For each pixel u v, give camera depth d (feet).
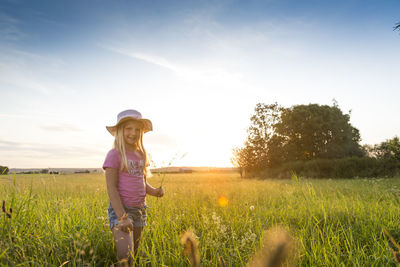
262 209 19.25
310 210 17.44
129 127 9.77
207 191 34.27
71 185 42.11
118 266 8.23
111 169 9.14
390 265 8.85
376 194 24.93
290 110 139.85
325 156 128.06
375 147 132.46
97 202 18.01
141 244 9.93
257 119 139.64
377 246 10.00
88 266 8.34
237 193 30.71
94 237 11.03
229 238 10.72
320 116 130.62
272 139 136.36
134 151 10.13
